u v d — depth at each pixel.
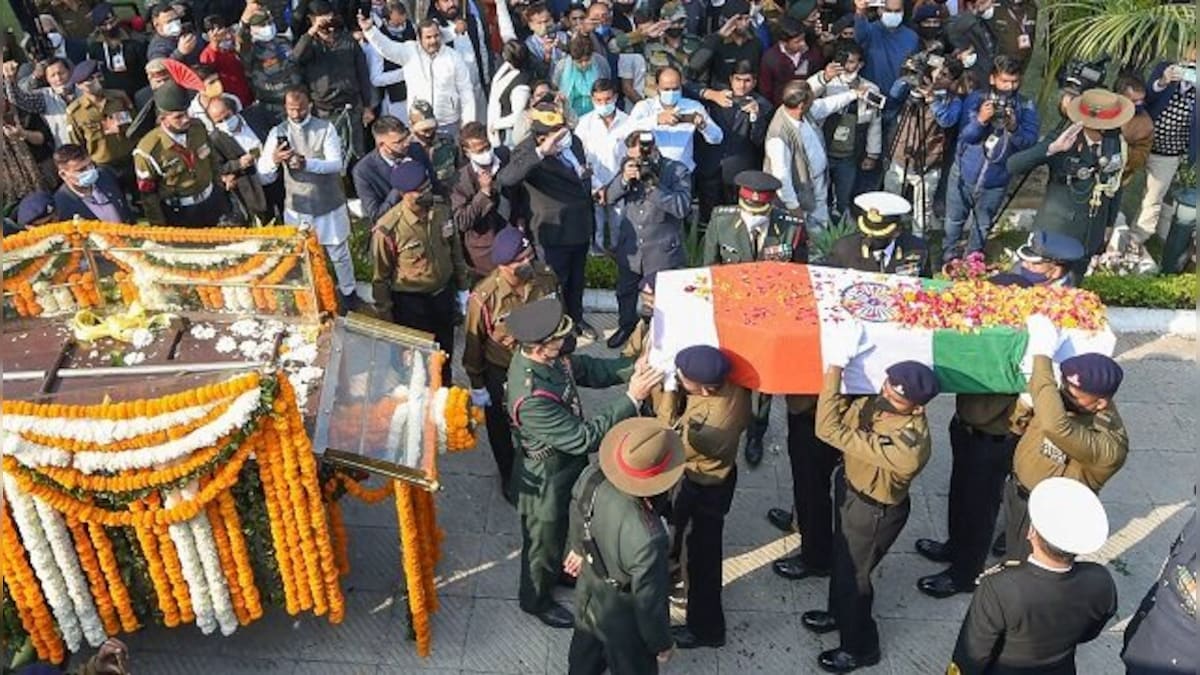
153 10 10.55
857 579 5.45
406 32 9.89
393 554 6.42
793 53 9.55
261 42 9.38
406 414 5.48
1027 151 7.95
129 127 8.73
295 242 5.71
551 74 9.70
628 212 7.64
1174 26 8.82
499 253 6.00
